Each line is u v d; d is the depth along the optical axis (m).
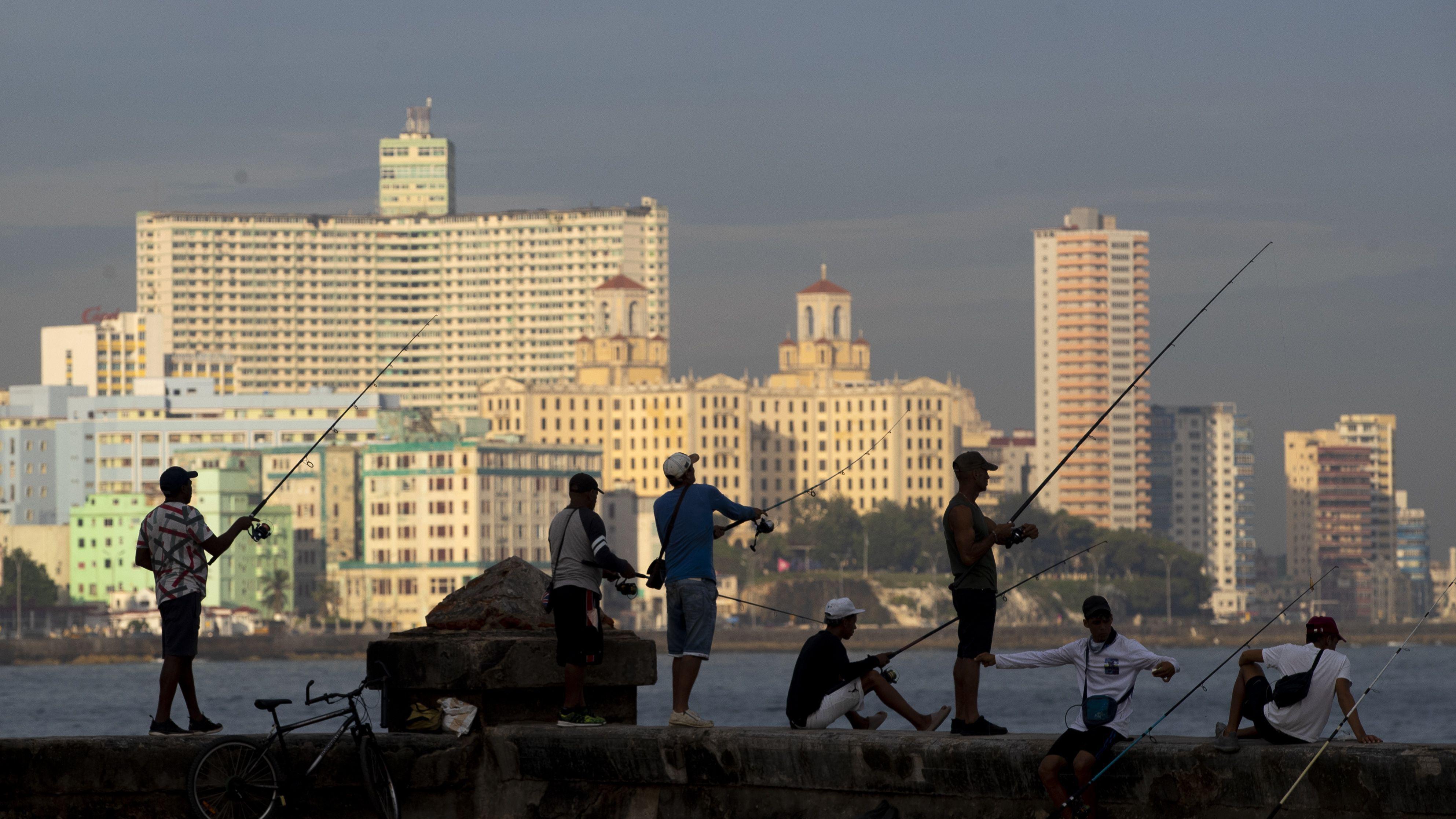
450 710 45.69
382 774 43.91
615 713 47.78
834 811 41.06
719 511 45.84
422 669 45.94
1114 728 37.94
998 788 38.69
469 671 45.53
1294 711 36.50
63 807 42.41
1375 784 34.38
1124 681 38.31
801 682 44.66
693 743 42.75
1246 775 36.00
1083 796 37.56
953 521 41.44
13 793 42.06
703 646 44.97
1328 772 34.94
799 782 41.44
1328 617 36.97
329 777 43.97
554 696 47.19
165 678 45.62
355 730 43.75
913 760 39.66
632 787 43.94
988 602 41.31
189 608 46.03
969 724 41.03
